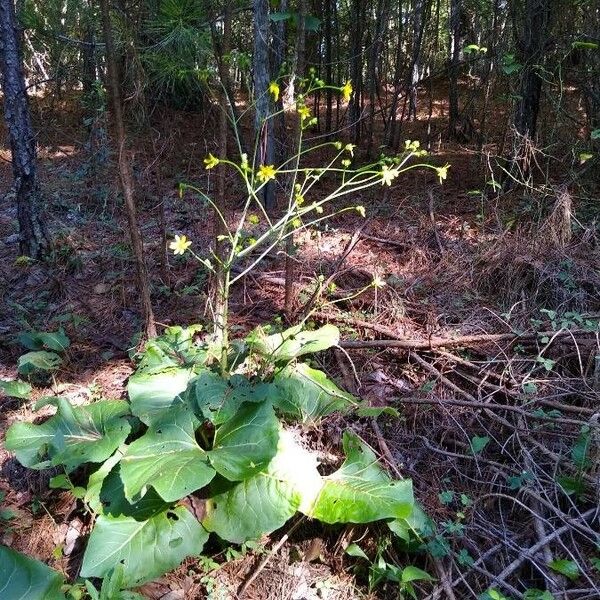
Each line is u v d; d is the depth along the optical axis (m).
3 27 2.64
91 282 2.68
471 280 2.44
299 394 1.65
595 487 1.45
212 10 2.09
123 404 1.69
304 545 1.47
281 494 1.40
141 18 2.18
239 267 2.65
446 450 1.69
